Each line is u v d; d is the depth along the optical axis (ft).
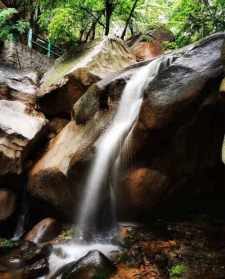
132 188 21.84
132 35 64.54
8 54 41.34
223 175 22.07
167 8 63.57
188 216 22.90
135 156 21.47
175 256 19.11
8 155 25.11
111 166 22.72
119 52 35.83
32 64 44.21
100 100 26.50
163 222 22.56
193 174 21.61
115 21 65.87
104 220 23.49
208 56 20.29
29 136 26.58
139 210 22.52
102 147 23.68
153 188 21.61
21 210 26.73
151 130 20.27
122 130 23.24
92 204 23.75
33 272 18.71
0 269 18.90
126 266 18.86
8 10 40.06
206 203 22.93
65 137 27.73
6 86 32.53
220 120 20.38
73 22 50.80
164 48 54.13
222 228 21.33
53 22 48.47
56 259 20.24
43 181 25.49
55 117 32.76
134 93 24.59
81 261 18.26
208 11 35.88
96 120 26.00
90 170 23.72
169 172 21.47
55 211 25.46
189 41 37.52
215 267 18.01
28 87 34.65
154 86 20.34
